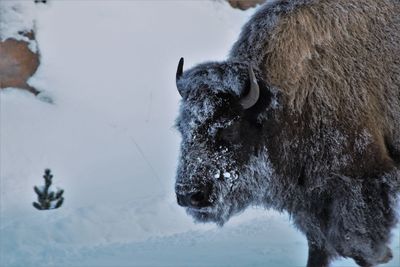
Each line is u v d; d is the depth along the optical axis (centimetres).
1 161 3644
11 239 2841
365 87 2188
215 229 3136
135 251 2753
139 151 3997
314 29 2200
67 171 3709
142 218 3212
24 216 3191
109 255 2681
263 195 2200
